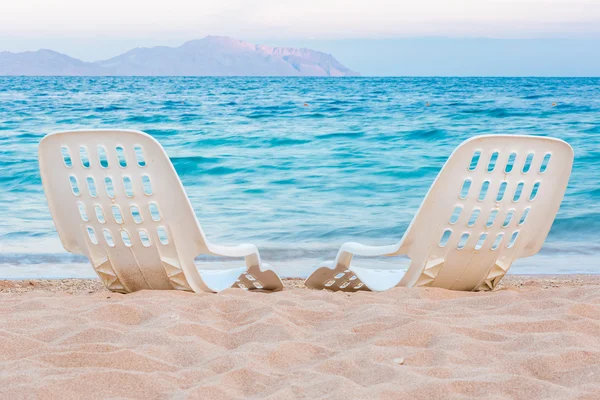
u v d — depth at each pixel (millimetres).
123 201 4078
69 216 4219
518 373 2521
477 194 4047
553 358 2604
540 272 6398
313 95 43500
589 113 26188
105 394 2289
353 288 5066
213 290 4422
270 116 24062
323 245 7668
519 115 25469
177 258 4262
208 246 4191
